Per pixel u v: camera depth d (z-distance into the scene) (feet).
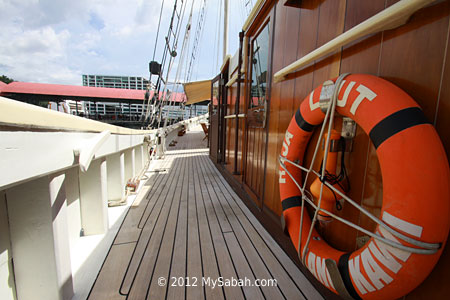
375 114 2.26
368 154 2.85
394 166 2.06
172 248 5.22
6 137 2.06
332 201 3.28
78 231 5.41
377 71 2.71
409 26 2.30
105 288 3.92
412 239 1.94
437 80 2.08
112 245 5.30
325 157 2.92
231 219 6.86
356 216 3.06
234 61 10.82
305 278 4.25
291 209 3.99
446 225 1.86
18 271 3.05
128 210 7.53
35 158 2.52
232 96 11.39
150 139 14.57
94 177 5.41
